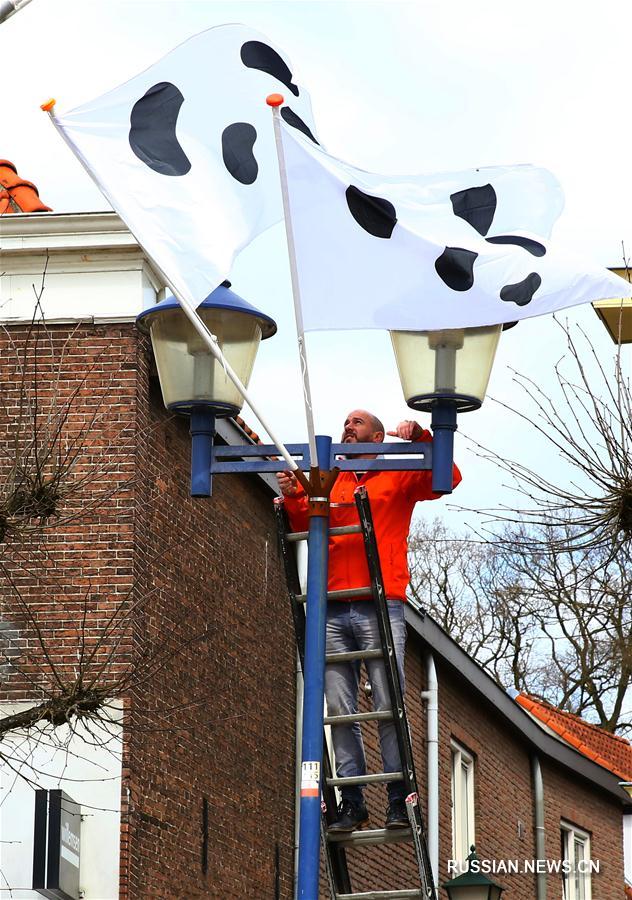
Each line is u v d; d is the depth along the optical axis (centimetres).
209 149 1126
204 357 1138
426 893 1137
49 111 1095
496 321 1100
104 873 1591
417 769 2530
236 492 2017
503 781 2947
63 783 1614
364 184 1119
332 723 1195
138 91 1121
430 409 1133
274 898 2011
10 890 1558
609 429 1430
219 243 1103
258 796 1992
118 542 1678
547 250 1119
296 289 1077
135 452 1700
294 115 1147
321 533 1085
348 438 1271
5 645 1658
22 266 1747
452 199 1134
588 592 1583
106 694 1445
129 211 1092
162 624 1739
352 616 1215
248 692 1991
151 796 1669
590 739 3538
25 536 1625
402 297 1104
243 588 2006
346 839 1180
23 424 1698
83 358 1731
